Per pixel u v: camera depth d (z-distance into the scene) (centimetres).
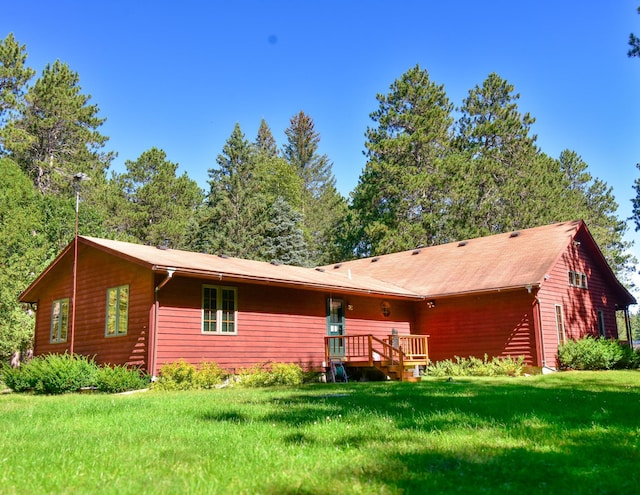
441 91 4328
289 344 1753
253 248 4344
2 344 2177
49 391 1367
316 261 5003
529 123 4528
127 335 1514
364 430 606
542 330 1922
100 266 1691
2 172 2656
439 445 518
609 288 2500
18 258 2312
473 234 3700
